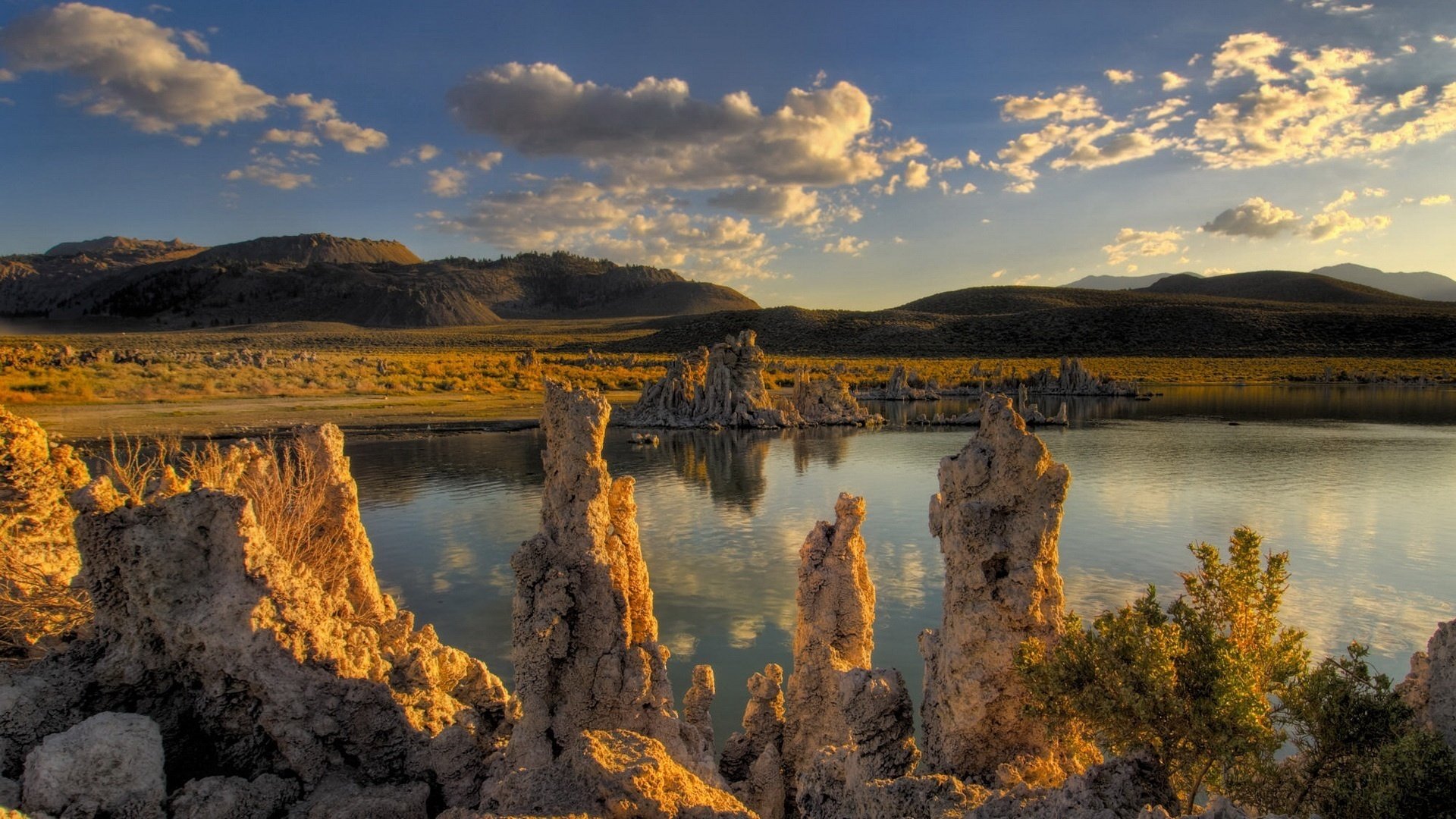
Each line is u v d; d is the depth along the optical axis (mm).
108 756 7359
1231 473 48125
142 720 7859
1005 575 10367
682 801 8125
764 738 13438
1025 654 9664
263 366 103562
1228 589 9820
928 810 8766
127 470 15125
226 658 8742
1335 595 26719
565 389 11578
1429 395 99062
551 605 10539
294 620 9133
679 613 24922
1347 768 8938
